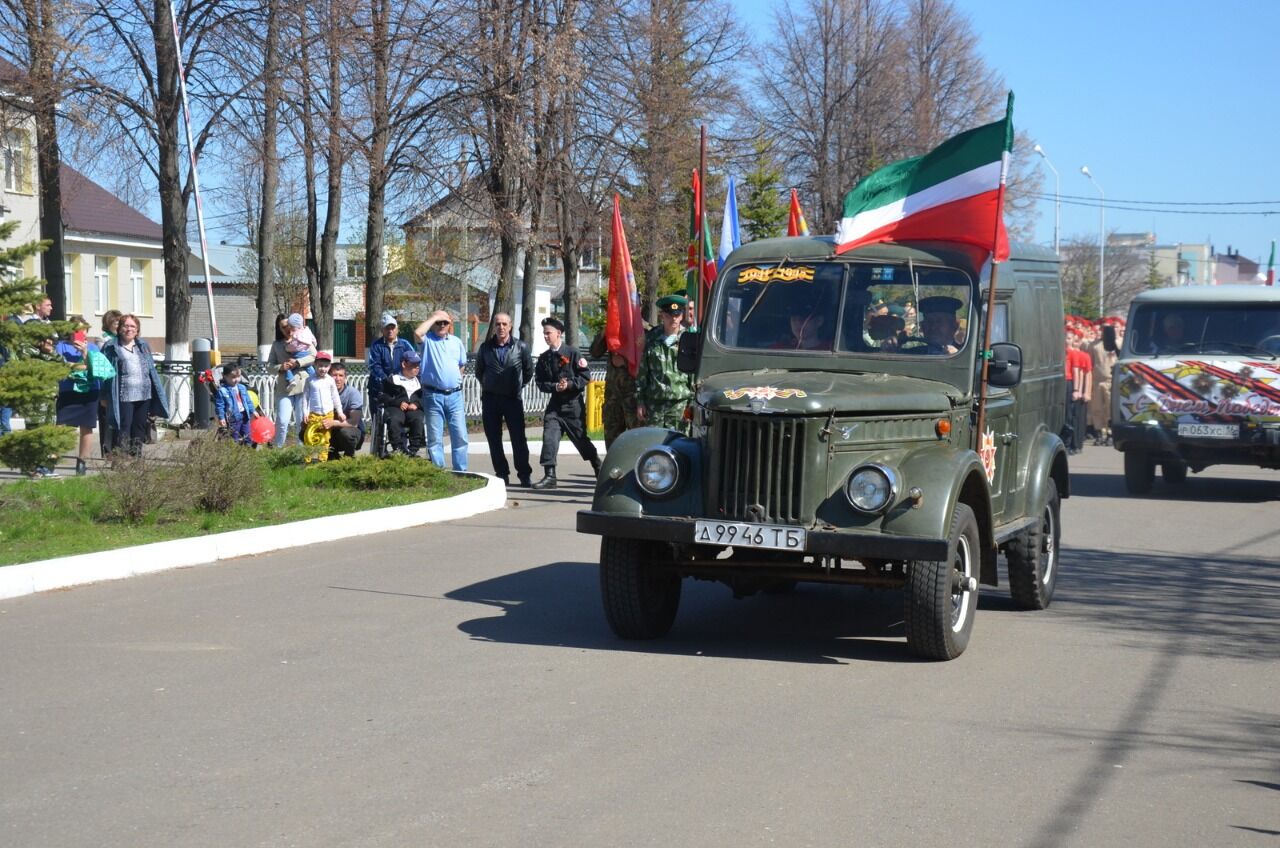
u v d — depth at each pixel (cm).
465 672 730
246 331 6762
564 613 902
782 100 5234
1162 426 1789
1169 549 1299
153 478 1206
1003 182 840
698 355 892
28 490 1299
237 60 2636
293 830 484
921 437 780
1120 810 523
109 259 4719
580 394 1666
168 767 557
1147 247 12075
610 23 3275
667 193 3703
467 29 2978
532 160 3105
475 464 1986
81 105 2502
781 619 912
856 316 865
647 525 755
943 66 5584
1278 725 660
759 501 747
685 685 710
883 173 882
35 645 785
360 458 1498
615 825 492
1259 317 1791
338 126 2794
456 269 5056
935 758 586
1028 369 956
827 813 511
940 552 712
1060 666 780
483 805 512
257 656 762
